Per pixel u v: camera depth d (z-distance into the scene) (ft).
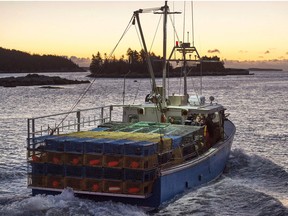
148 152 57.26
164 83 80.94
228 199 63.46
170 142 63.21
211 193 66.18
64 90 480.23
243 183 76.95
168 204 60.64
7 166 93.20
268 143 134.31
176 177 62.13
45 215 52.06
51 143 60.29
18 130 156.04
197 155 71.61
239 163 91.45
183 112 80.12
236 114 227.20
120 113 211.20
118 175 58.08
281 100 330.13
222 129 87.15
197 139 73.26
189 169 65.57
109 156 58.08
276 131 160.76
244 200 63.21
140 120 83.56
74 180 59.62
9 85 547.90
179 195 63.36
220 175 82.12
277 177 83.10
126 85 622.95
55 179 60.49
